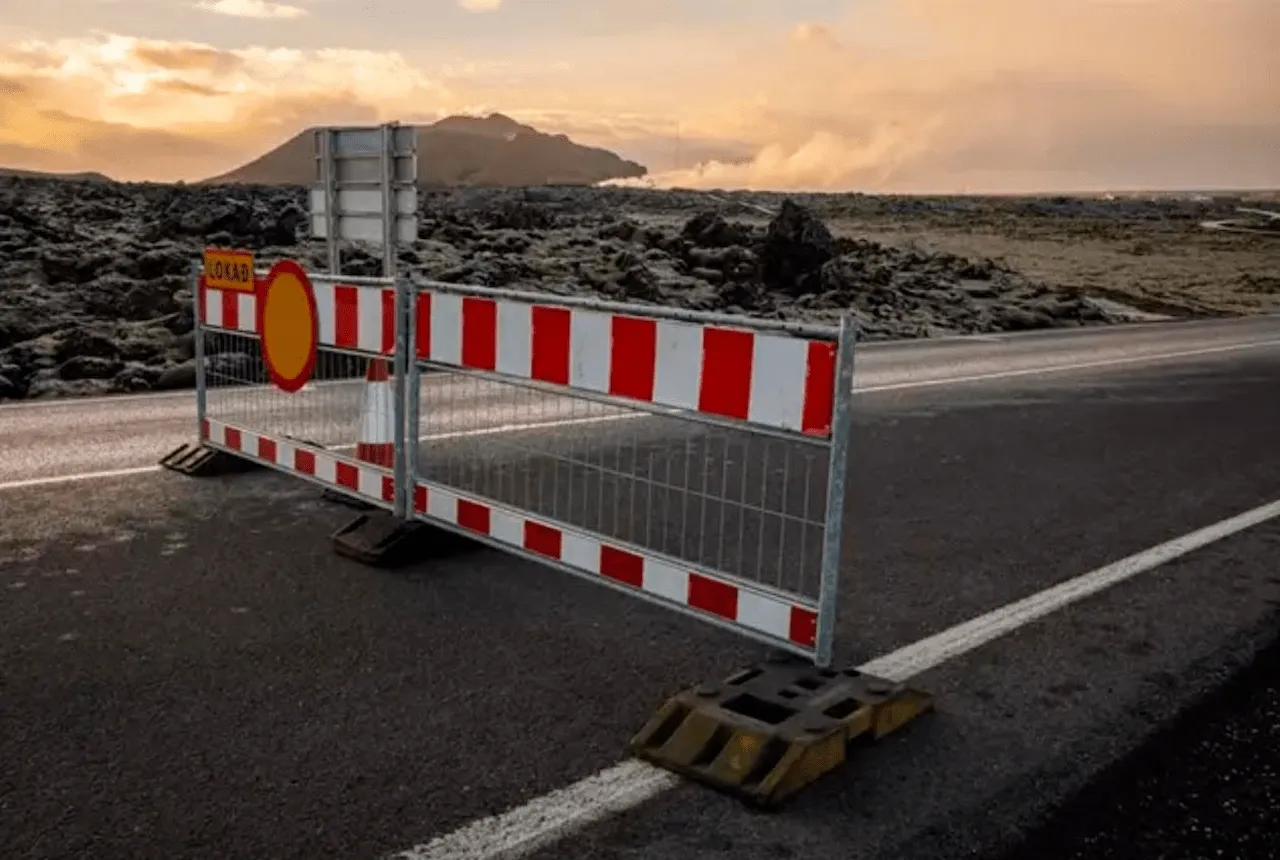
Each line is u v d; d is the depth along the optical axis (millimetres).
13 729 3348
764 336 3662
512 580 4867
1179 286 32031
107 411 8922
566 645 4137
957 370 13234
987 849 2838
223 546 5219
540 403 8930
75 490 6207
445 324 4871
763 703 3424
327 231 8594
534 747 3312
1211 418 9969
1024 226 63312
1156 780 3244
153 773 3102
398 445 5156
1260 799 3152
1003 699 3779
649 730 3330
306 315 5715
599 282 18469
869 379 12234
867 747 3377
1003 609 4695
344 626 4258
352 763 3184
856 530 5891
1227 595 4949
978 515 6266
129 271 15898
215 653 3957
